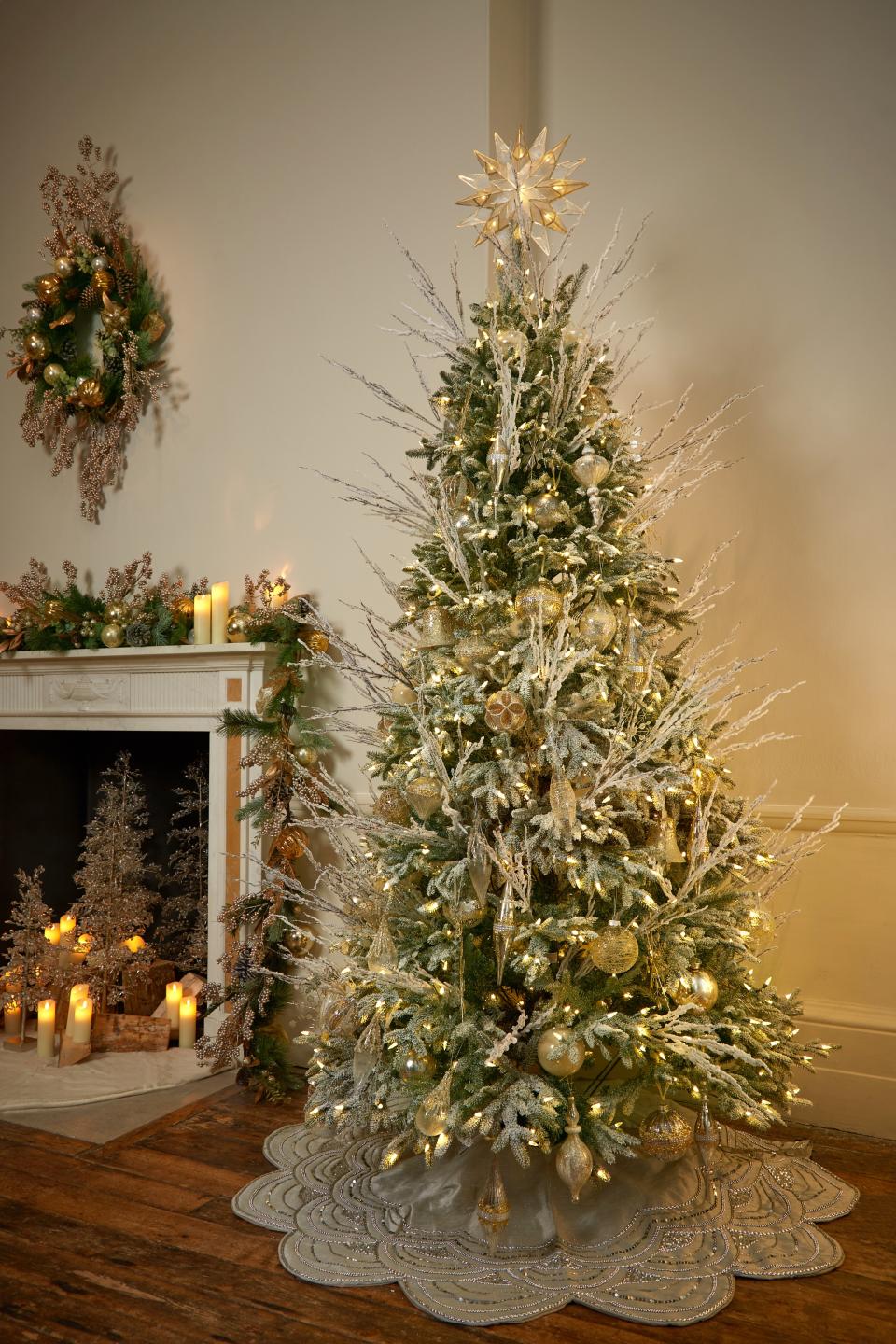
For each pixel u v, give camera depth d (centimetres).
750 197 292
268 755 293
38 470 392
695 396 296
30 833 385
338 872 235
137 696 341
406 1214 209
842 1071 267
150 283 370
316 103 339
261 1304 182
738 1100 205
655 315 302
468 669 212
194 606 328
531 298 229
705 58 300
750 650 286
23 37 406
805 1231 207
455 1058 204
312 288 336
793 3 289
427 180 317
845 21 283
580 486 222
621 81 311
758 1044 209
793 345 285
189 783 372
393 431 319
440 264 314
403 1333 174
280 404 340
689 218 299
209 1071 303
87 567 379
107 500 375
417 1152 221
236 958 296
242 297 350
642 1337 173
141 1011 346
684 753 216
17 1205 219
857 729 274
